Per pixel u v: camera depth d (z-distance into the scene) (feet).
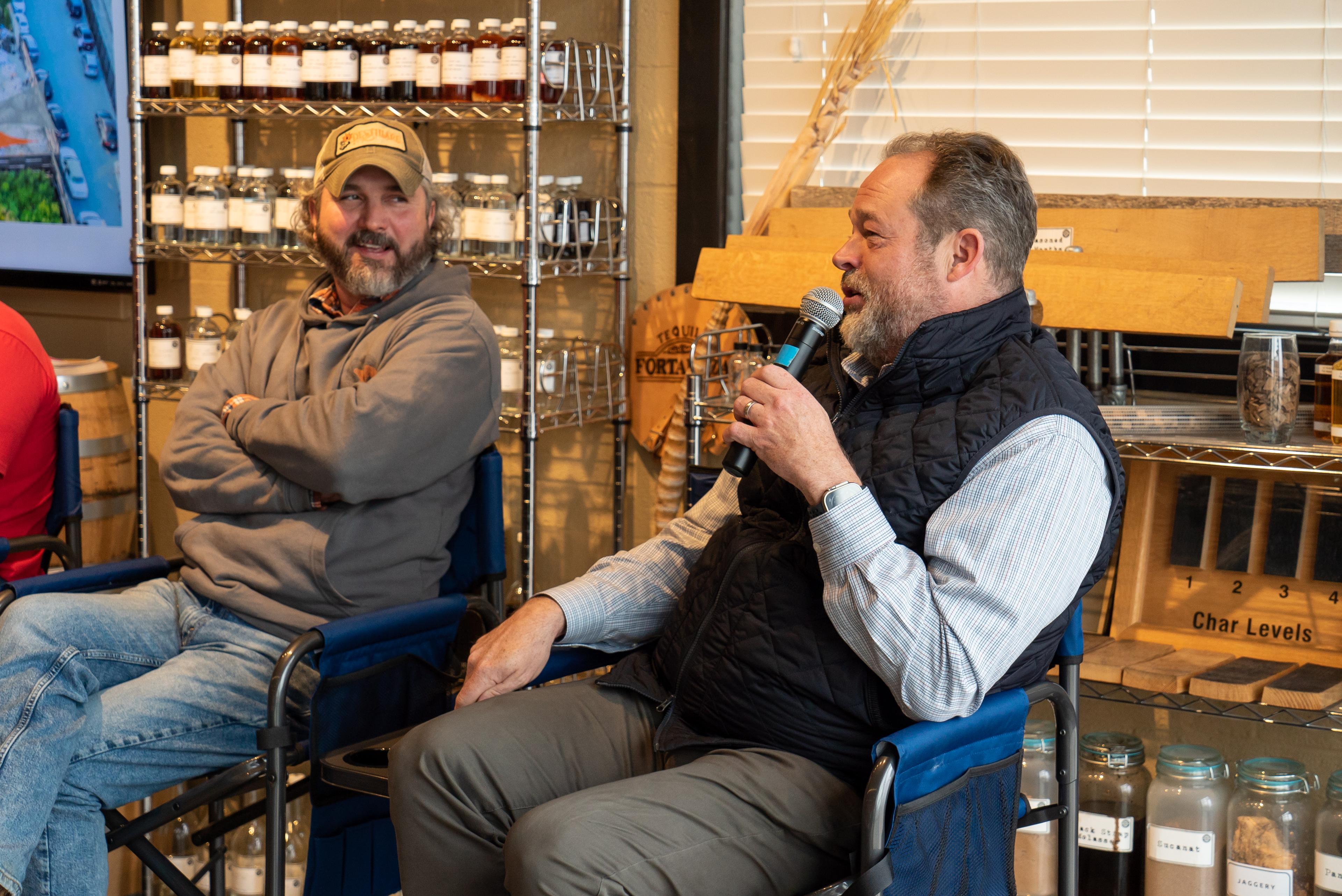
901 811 4.24
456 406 6.66
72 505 7.67
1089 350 6.82
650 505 8.82
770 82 8.25
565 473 9.10
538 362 8.16
